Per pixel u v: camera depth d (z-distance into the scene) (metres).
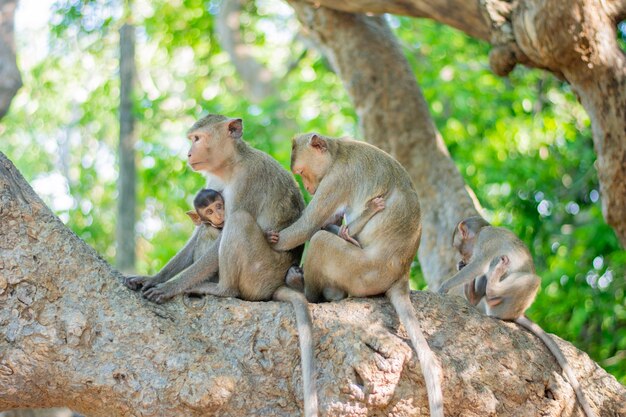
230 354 6.89
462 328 7.52
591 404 7.73
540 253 15.40
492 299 8.01
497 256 8.53
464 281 8.50
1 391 6.46
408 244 7.55
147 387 6.55
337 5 11.38
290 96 18.34
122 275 7.08
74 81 25.38
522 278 8.06
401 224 7.55
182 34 20.64
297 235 7.61
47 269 6.62
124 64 19.31
